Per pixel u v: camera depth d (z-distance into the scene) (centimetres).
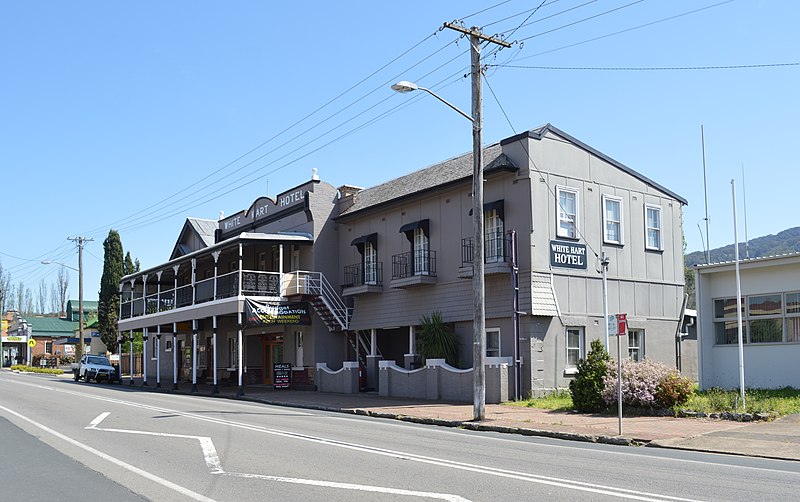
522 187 2450
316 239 3338
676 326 2800
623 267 2664
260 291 3206
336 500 862
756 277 2164
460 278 2653
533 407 2130
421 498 866
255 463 1140
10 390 3177
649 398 1823
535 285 2391
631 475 1017
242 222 3981
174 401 2614
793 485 942
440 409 2166
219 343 4194
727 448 1327
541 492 893
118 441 1428
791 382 2069
